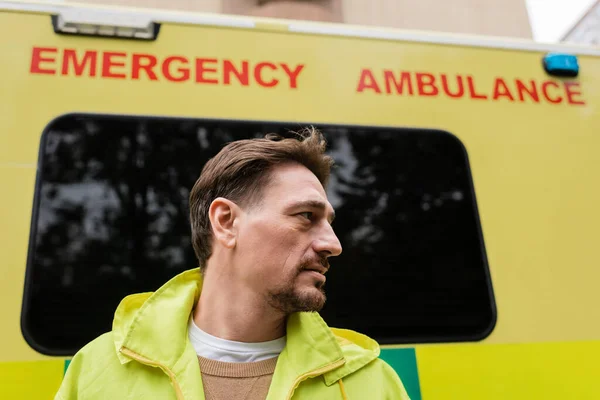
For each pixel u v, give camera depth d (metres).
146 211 1.99
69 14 2.17
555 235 2.26
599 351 2.10
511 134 2.41
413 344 2.01
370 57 2.41
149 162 2.04
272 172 1.29
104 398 1.15
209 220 1.34
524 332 2.09
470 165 2.32
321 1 5.02
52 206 1.93
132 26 2.21
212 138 2.12
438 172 2.28
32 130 2.00
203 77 2.20
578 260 2.24
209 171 1.38
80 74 2.11
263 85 2.24
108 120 2.07
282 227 1.21
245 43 2.30
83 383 1.19
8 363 1.74
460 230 2.21
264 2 4.88
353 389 1.25
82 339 1.81
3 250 1.84
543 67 2.59
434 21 7.83
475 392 1.98
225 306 1.26
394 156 2.26
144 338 1.21
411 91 2.39
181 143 2.09
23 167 1.95
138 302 1.41
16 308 1.79
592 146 2.46
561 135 2.45
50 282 1.84
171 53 2.21
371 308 2.04
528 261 2.20
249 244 1.23
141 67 2.17
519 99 2.49
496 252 2.20
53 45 2.13
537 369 2.04
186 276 1.40
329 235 1.24
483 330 2.07
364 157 2.24
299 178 1.29
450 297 2.10
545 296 2.16
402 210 2.19
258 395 1.18
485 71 2.51
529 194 2.31
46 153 1.98
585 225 2.30
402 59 2.44
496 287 2.14
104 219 1.95
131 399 1.15
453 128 2.37
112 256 1.91
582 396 2.03
